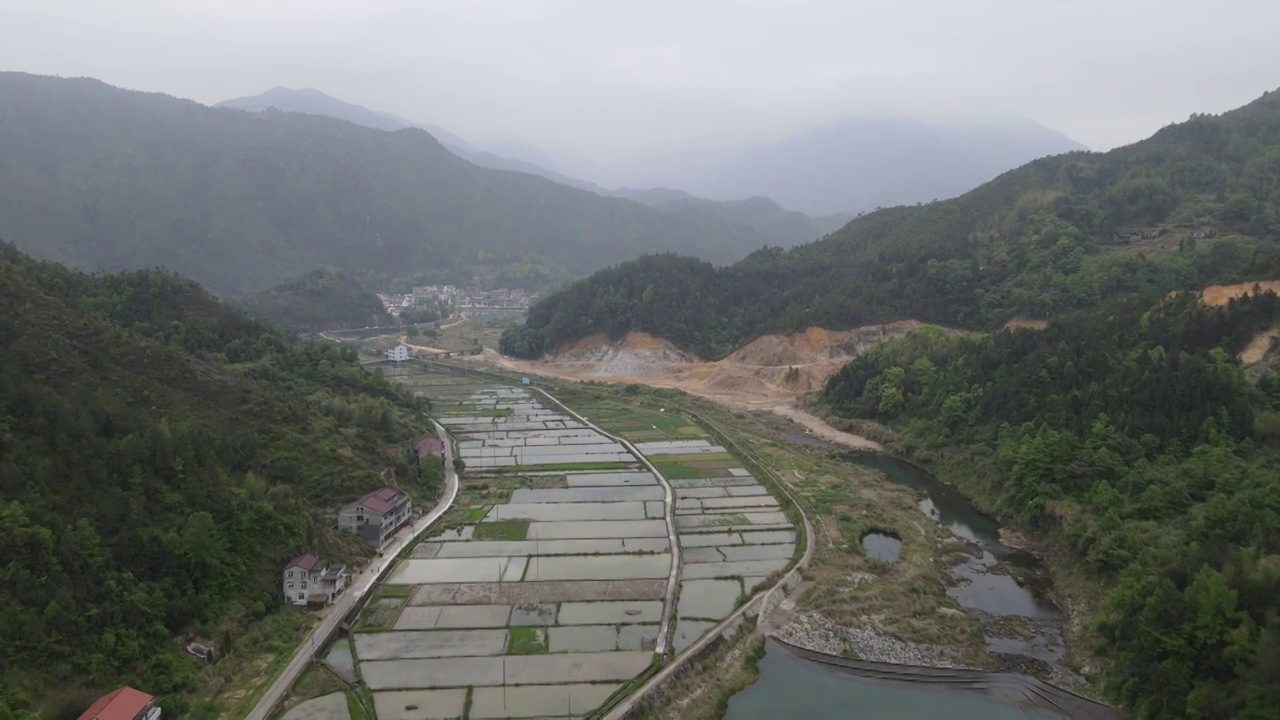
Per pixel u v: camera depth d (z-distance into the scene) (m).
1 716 40.00
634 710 50.03
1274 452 71.44
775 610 65.25
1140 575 57.72
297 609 62.31
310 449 82.88
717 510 90.31
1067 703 52.66
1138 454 78.62
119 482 59.50
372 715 49.47
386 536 77.81
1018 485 87.38
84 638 48.09
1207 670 47.47
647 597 66.81
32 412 59.22
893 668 57.06
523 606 65.06
